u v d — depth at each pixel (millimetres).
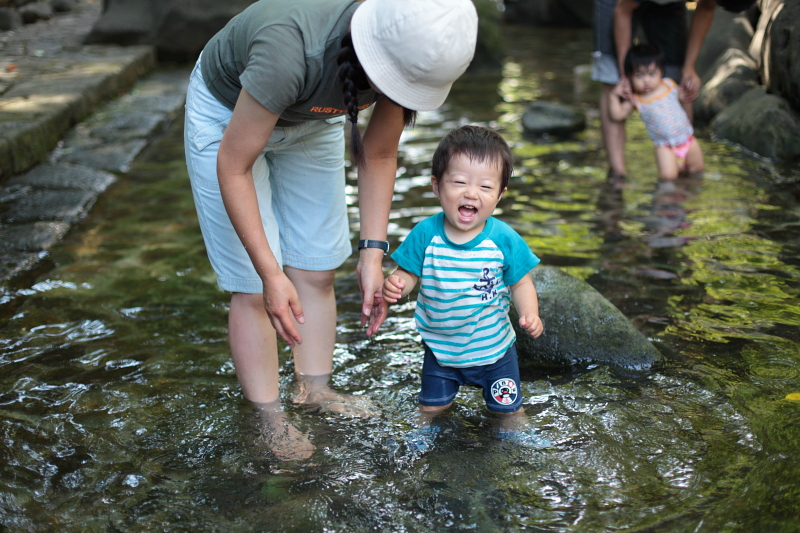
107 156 5598
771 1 6531
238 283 2410
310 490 2113
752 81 6531
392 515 1996
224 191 2141
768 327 3023
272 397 2572
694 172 5242
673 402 2527
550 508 2004
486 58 10055
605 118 5355
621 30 5059
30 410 2547
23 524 1973
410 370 2857
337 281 3680
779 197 4629
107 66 7664
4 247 3945
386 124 2359
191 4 9117
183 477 2189
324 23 2012
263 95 1971
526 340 2943
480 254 2430
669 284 3465
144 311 3344
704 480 2078
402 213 4562
